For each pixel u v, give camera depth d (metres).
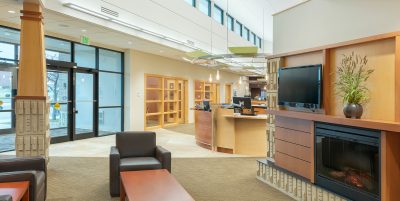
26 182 2.77
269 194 3.89
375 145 2.70
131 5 7.06
